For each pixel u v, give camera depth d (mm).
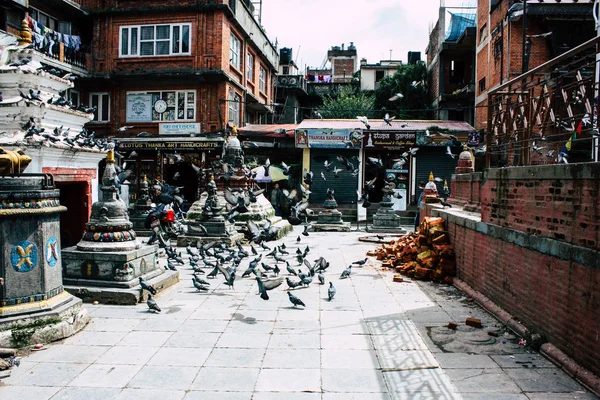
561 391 4594
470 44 27641
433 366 5160
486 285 7668
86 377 4844
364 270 10758
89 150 10031
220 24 23734
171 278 8969
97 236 8016
